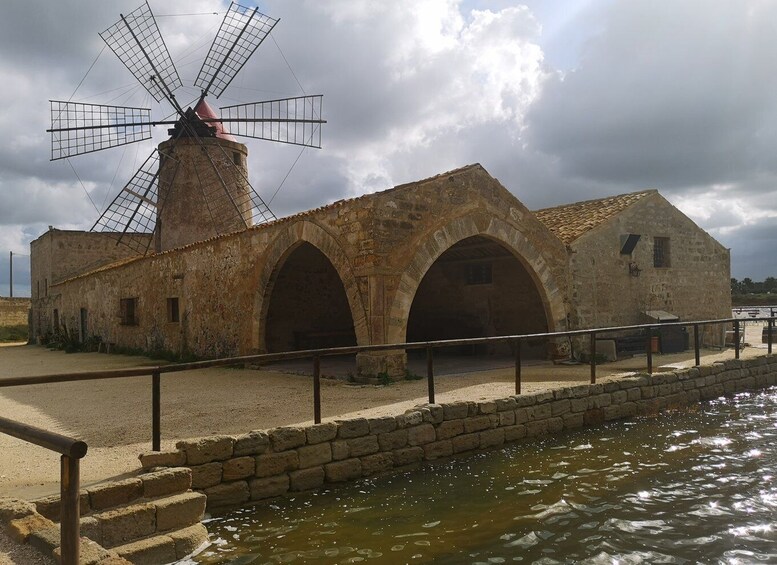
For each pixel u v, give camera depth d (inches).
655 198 669.9
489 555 191.9
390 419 290.2
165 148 952.3
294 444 259.4
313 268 700.0
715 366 478.0
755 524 214.7
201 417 321.1
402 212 455.5
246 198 972.6
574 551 194.2
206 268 641.6
